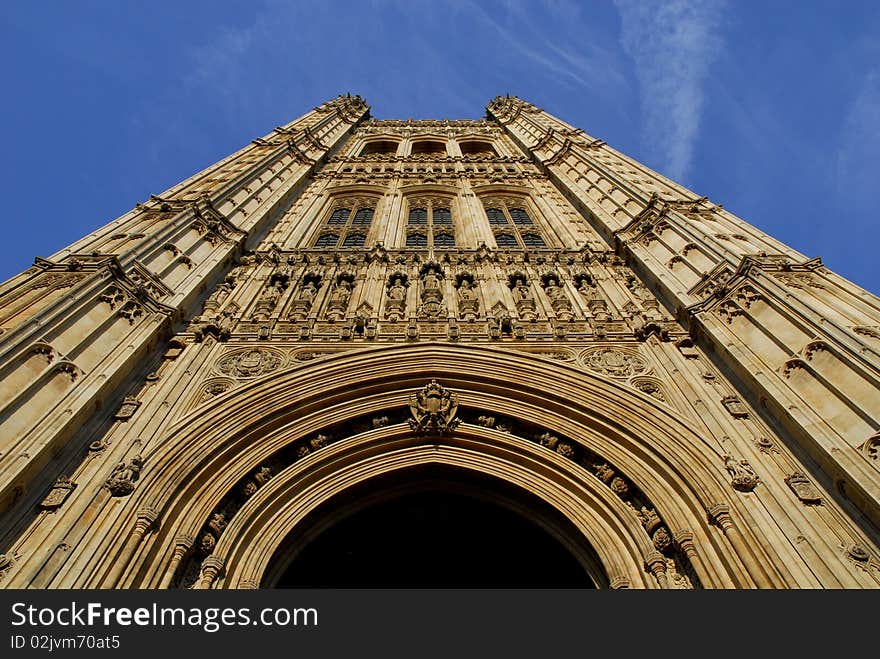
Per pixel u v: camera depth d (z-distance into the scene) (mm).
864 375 10383
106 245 16438
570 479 12430
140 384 12984
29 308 12484
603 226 22875
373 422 13609
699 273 16094
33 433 9828
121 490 10031
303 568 14484
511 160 37062
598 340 15461
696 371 13875
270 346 15062
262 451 12250
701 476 11039
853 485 9555
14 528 9148
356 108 54062
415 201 30828
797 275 14359
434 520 14516
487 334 15758
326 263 20406
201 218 19219
